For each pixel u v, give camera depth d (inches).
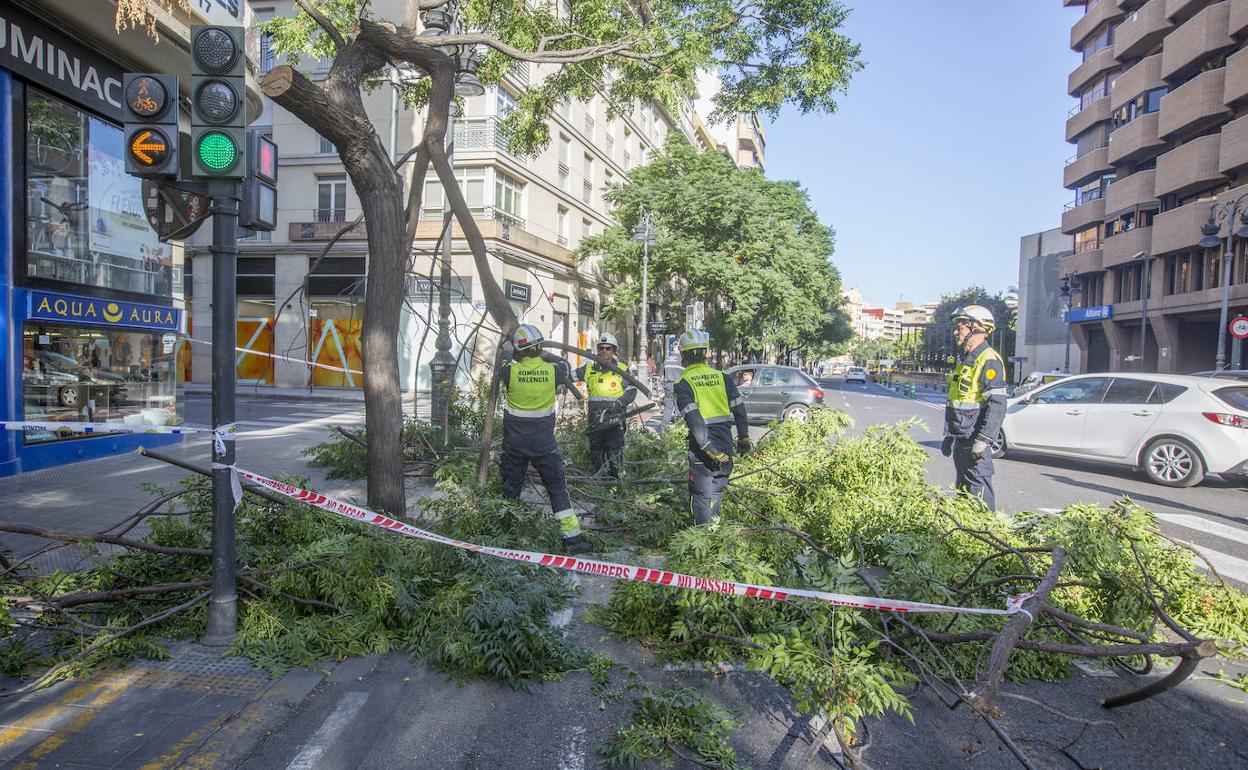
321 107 215.0
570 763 116.7
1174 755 122.5
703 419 199.2
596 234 1390.3
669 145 1277.1
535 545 217.0
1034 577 149.8
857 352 6628.9
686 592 149.6
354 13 365.1
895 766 118.0
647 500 268.7
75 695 132.5
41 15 321.1
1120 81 1523.1
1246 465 363.9
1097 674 154.1
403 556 173.5
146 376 419.8
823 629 129.7
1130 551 169.3
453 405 430.0
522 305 1114.1
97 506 269.3
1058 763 119.9
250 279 1077.8
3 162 312.5
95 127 371.6
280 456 415.5
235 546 157.0
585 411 390.0
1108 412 417.1
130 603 161.0
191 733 121.2
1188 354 1386.6
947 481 391.9
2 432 318.0
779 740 125.4
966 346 259.1
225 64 149.1
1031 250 2236.7
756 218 1187.9
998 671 109.8
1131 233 1446.9
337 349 1059.9
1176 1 1315.2
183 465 173.0
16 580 158.6
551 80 428.8
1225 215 1007.0
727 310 1278.3
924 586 154.7
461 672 146.6
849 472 253.6
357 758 116.3
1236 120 1109.1
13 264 320.2
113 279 388.8
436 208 1024.9
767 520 232.8
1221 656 162.2
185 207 165.2
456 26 415.8
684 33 335.3
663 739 121.3
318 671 145.0
